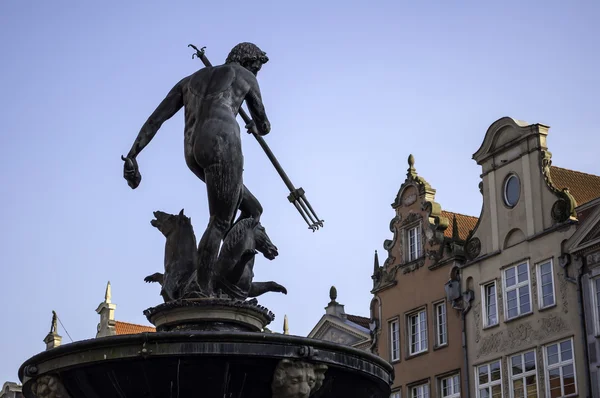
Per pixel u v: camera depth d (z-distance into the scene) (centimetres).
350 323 3975
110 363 730
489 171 3441
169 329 810
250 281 843
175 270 837
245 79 876
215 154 830
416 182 3738
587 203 3084
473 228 3666
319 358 741
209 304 800
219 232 827
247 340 720
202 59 927
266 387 746
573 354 3002
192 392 741
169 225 854
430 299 3572
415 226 3719
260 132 900
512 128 3366
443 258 3544
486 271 3372
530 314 3172
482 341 3328
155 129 878
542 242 3180
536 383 3106
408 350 3631
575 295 3034
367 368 777
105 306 4944
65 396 763
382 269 3822
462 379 3372
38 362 762
